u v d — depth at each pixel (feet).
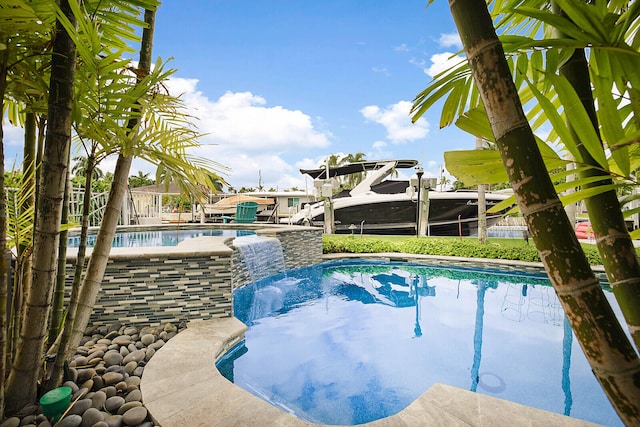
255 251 20.71
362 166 50.80
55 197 5.80
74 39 4.58
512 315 16.33
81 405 6.67
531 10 2.46
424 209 38.96
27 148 6.70
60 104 5.40
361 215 44.34
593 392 9.50
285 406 8.95
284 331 14.35
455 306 17.81
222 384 7.73
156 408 6.81
